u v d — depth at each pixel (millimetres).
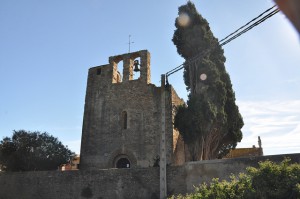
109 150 24531
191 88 21594
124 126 24922
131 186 17500
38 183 20125
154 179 17078
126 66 26734
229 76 23594
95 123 25844
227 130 22266
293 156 12648
